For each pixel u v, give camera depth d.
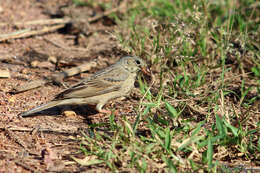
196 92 11.75
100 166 8.46
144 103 10.07
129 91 11.59
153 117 10.12
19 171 8.15
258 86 12.34
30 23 16.88
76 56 14.57
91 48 15.21
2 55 14.34
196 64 13.02
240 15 15.37
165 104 10.38
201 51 13.47
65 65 13.85
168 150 8.48
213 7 16.61
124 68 11.42
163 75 12.48
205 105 11.20
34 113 10.87
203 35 13.79
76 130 10.03
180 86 11.69
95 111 11.35
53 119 10.60
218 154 8.97
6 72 12.70
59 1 19.59
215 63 13.30
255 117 10.71
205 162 8.44
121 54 14.36
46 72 13.41
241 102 11.09
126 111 11.20
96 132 9.52
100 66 13.84
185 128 9.44
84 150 8.73
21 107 11.05
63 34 16.50
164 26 14.06
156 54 13.09
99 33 16.38
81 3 18.83
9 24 16.67
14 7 18.77
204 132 9.57
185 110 10.87
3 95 11.62
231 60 13.56
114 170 8.09
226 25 15.10
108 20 17.14
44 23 17.00
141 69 11.58
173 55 13.00
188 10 15.14
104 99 11.12
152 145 8.46
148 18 15.56
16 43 15.41
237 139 9.07
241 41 13.16
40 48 15.14
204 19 13.88
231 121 10.25
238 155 9.09
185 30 13.32
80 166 8.45
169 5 16.55
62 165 8.43
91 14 17.94
